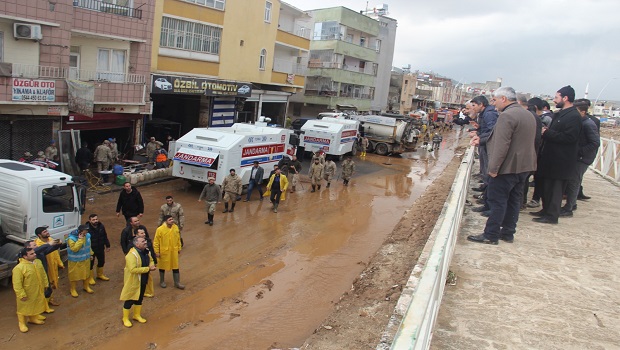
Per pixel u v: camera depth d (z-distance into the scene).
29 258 7.95
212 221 15.04
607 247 6.52
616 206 9.56
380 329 7.89
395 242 13.28
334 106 44.00
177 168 18.27
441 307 4.41
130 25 19.69
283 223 15.88
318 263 12.45
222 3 26.67
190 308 9.45
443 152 43.69
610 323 4.25
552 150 7.48
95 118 19.19
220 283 10.76
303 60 45.81
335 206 18.97
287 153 22.47
